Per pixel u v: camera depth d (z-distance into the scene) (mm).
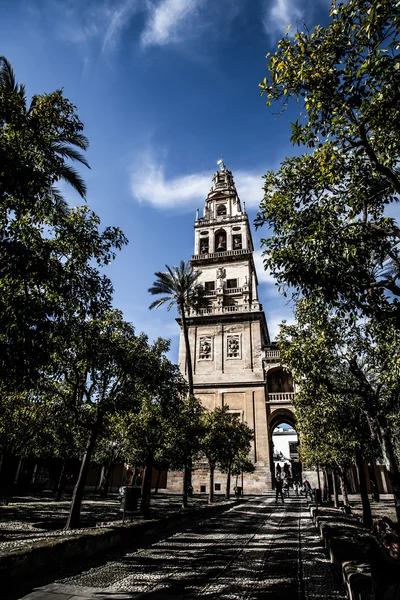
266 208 8891
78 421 12812
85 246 9766
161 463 23391
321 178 7523
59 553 7551
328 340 10867
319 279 7688
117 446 23359
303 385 12859
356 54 6637
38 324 7445
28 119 8594
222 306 48156
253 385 42719
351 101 6562
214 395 43250
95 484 38688
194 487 39125
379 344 9523
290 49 7301
